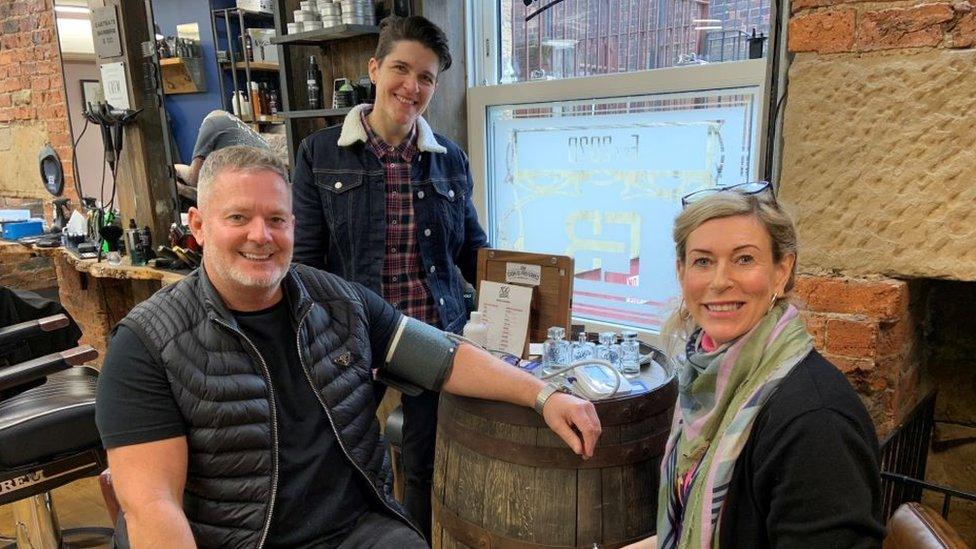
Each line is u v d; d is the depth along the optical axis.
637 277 2.03
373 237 1.66
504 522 1.25
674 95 1.84
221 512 1.13
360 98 2.18
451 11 2.19
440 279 1.75
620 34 2.00
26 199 4.10
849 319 1.36
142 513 1.02
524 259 1.60
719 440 0.87
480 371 1.30
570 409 1.18
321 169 1.66
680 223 0.94
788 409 0.79
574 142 2.09
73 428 1.59
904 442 1.49
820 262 1.39
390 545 1.23
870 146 1.30
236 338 1.15
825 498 0.75
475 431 1.28
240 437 1.13
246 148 1.17
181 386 1.09
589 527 1.22
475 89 2.27
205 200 1.14
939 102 1.22
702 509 0.86
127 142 2.84
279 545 1.19
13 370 1.48
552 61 2.17
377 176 1.65
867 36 1.26
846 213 1.34
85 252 3.00
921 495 1.62
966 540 1.64
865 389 1.39
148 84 2.76
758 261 0.87
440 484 1.38
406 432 1.68
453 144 1.82
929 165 1.25
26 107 3.83
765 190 0.91
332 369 1.26
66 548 2.03
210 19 3.03
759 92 1.68
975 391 1.59
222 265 1.13
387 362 1.39
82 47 3.53
